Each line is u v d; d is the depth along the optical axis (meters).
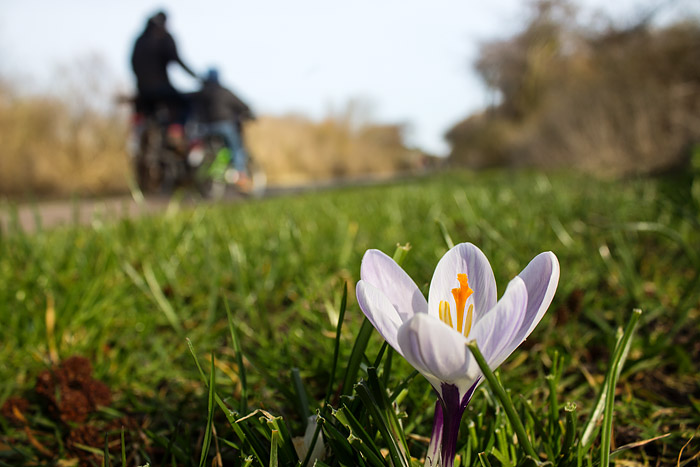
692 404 1.29
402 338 0.58
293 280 2.34
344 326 1.69
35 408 1.35
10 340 1.69
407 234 3.10
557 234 2.72
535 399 1.19
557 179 7.14
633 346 1.52
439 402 0.69
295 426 1.11
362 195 6.38
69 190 12.98
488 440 0.95
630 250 2.47
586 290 2.05
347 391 0.89
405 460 0.77
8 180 12.57
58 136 13.62
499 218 3.53
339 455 0.79
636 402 1.27
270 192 11.68
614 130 9.07
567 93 11.94
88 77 13.92
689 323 1.73
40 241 2.61
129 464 1.10
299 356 1.54
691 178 4.91
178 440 1.14
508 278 2.16
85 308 1.83
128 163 13.96
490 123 23.97
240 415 1.00
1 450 1.18
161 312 1.99
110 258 2.29
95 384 1.31
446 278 0.73
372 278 0.70
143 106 8.44
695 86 8.15
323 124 32.19
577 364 1.51
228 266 2.44
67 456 1.16
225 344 1.77
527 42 22.39
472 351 0.57
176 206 3.40
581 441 0.87
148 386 1.49
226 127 8.26
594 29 11.22
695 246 2.54
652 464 1.07
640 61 9.30
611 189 4.96
